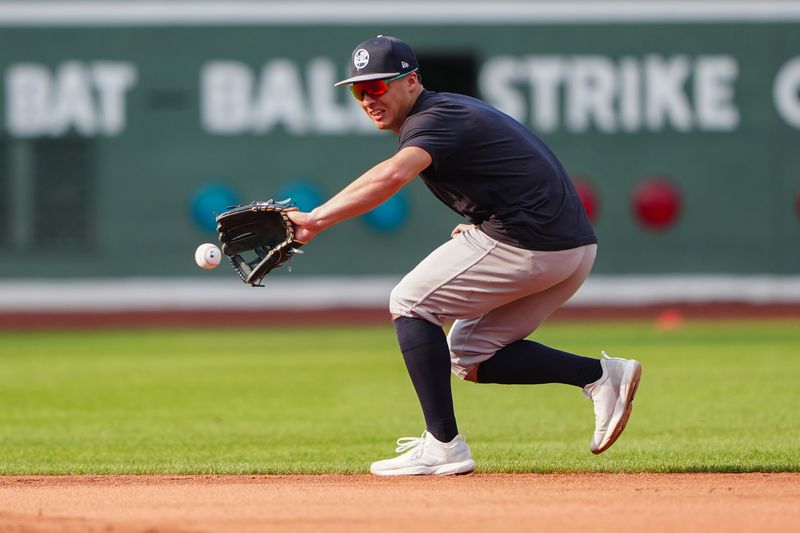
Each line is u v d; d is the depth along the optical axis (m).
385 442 24.81
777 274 66.62
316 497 16.75
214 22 65.38
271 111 65.38
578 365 18.80
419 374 18.23
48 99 65.12
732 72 66.50
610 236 66.38
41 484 18.61
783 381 35.91
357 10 65.62
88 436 26.36
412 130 17.38
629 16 66.31
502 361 18.77
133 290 65.06
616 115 66.31
